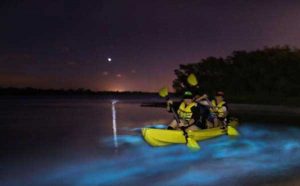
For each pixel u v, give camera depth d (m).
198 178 10.35
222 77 54.25
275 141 17.39
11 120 33.12
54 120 33.00
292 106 35.56
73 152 15.43
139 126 26.34
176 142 13.51
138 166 12.17
